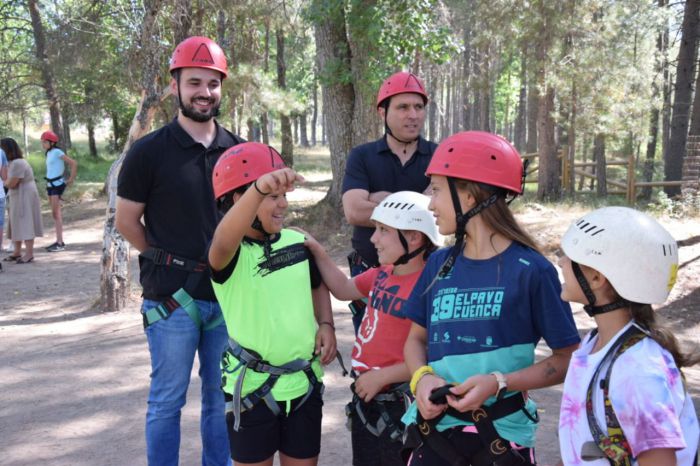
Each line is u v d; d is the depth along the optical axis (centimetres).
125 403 485
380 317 274
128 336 677
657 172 3322
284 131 2520
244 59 1728
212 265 264
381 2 1106
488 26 1762
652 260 182
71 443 418
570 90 1752
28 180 1198
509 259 219
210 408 347
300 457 278
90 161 3344
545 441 405
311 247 298
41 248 1373
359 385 267
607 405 181
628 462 178
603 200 1855
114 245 817
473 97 3672
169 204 334
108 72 1941
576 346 216
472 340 219
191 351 333
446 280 229
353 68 1259
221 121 1842
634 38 1919
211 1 1341
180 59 338
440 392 211
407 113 370
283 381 269
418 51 1204
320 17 1155
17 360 604
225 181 271
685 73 1992
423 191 382
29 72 2422
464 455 220
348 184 383
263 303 269
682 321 774
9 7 2492
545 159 1825
